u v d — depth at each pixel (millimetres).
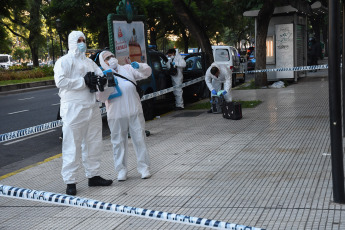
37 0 46375
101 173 6879
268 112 11469
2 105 18641
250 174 6086
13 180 6898
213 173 6277
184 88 14734
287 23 18625
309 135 8320
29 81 30766
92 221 4840
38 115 14633
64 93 5785
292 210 4672
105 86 5992
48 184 6508
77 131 5785
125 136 6363
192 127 10148
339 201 4758
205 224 3441
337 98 4645
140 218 4840
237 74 21641
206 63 14602
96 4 37938
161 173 6520
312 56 25547
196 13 33125
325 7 19156
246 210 4773
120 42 9391
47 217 5059
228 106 10766
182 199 5301
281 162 6574
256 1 18188
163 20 38156
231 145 7945
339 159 4723
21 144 10141
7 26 48875
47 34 54875
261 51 17859
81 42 5797
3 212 5332
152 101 12062
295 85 18156
